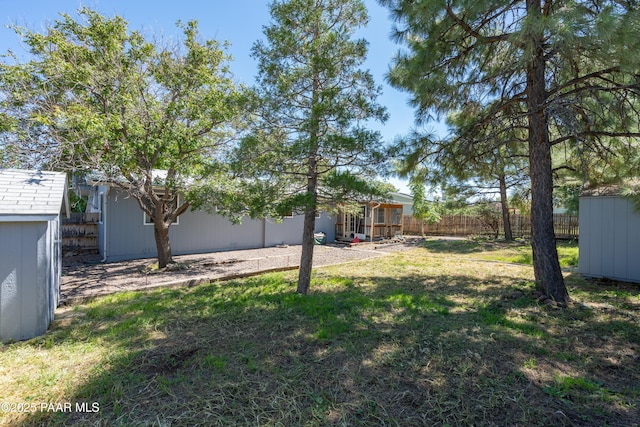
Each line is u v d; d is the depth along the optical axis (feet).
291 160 17.11
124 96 22.00
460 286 20.53
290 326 13.19
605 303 16.37
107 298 18.06
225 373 9.37
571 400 8.01
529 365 9.75
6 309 11.84
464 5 14.05
